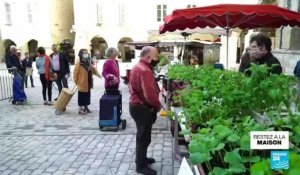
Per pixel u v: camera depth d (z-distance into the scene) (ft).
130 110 15.48
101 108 23.58
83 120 27.40
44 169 16.60
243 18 21.88
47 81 34.73
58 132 23.62
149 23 101.35
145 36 101.81
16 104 35.65
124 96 41.14
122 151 19.16
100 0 102.73
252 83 8.99
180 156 16.74
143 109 15.14
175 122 16.11
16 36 112.16
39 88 50.34
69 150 19.51
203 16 17.75
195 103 9.54
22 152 19.29
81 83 29.30
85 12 103.55
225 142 5.76
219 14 17.52
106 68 24.47
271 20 22.08
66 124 26.07
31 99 39.22
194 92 10.80
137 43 50.55
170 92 19.83
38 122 26.94
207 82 12.50
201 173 5.90
